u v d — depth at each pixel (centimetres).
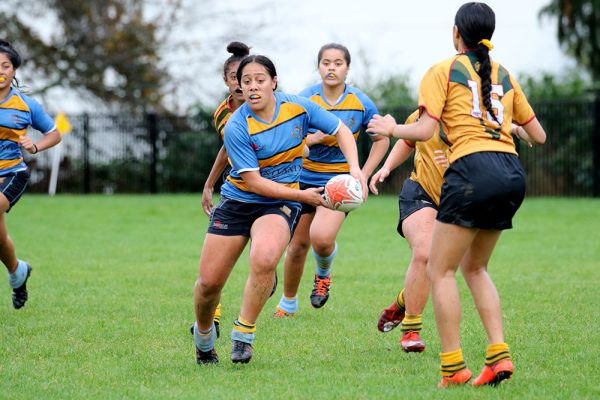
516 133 1741
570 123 7019
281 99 1733
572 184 7106
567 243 3969
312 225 2284
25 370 1756
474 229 1551
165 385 1634
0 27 9238
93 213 5447
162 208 5797
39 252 3681
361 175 1725
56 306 2480
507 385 1586
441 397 1504
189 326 2194
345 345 1983
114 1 9731
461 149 1545
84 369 1766
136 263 3372
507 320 2233
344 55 2312
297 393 1552
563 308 2405
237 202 1728
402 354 1884
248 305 1709
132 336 2084
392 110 7081
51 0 9512
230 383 1638
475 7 1584
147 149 7669
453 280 1581
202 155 7669
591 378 1648
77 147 7694
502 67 1623
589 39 8938
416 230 1867
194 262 3406
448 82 1555
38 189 7750
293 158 1759
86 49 9556
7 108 2250
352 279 2988
